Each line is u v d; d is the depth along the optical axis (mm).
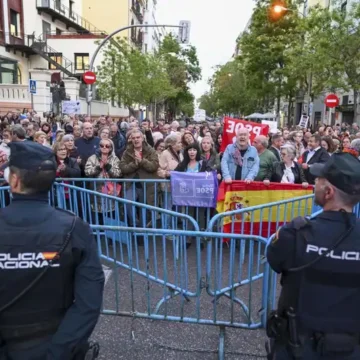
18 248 1575
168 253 4750
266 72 26875
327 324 1697
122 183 5473
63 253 1614
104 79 24578
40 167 1637
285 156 5824
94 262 1712
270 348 1968
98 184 5484
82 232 1702
